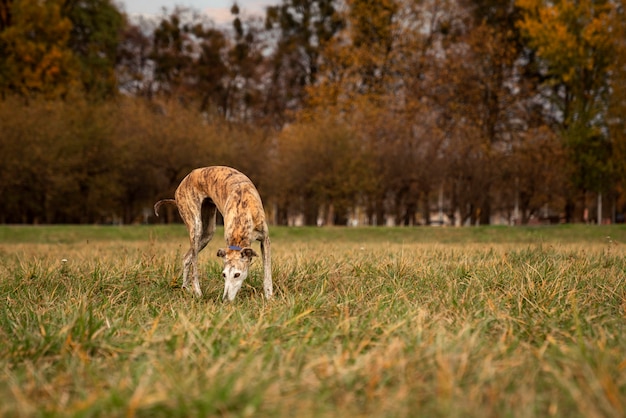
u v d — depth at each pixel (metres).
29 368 5.38
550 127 57.09
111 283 10.66
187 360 5.53
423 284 10.30
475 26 57.50
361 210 56.19
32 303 8.94
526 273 9.95
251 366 4.95
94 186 48.66
